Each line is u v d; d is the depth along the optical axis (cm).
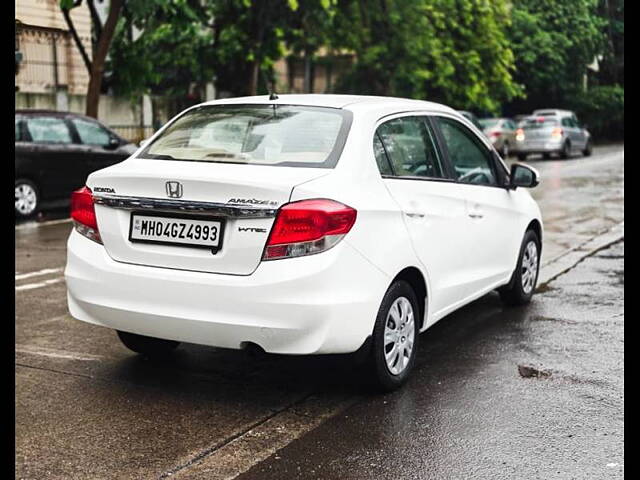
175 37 2148
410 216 519
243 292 446
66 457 416
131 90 1966
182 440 438
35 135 1331
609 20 2531
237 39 2106
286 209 445
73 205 510
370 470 402
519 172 684
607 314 705
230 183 449
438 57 2639
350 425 458
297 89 3225
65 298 753
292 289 442
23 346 602
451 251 574
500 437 441
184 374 543
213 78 2383
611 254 996
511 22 3014
